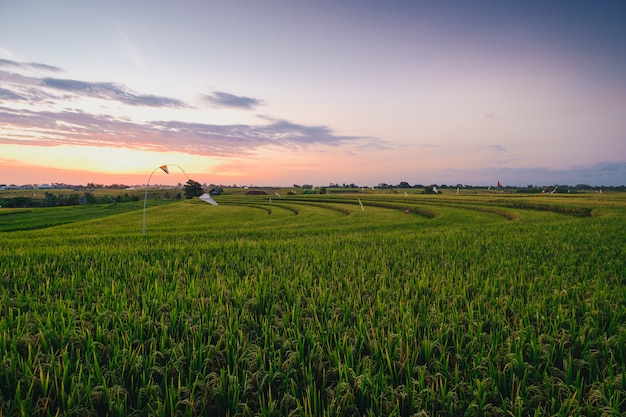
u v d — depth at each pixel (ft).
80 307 27.25
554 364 19.52
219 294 30.01
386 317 24.66
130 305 27.89
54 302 29.32
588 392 16.84
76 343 21.09
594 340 20.93
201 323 23.18
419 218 152.66
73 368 18.66
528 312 24.81
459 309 27.02
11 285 35.88
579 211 136.05
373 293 31.17
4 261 46.91
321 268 41.88
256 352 19.62
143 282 36.14
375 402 15.94
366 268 42.34
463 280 35.19
